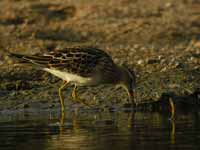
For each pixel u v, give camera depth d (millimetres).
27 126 12789
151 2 25719
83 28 22281
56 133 12078
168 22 22812
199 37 21469
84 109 14844
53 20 23219
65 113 14383
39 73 17219
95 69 14742
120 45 20391
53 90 16203
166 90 15781
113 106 15078
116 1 25406
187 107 15172
